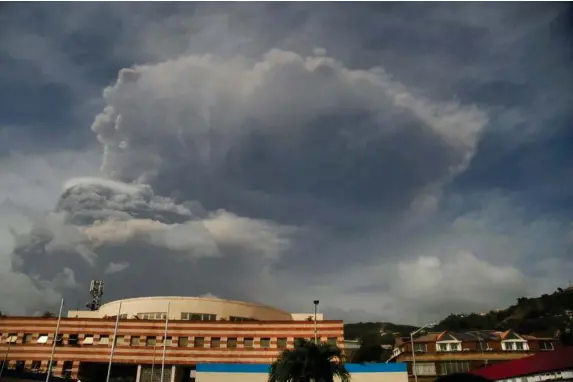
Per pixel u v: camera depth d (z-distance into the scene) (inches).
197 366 2464.3
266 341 2753.4
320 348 1444.4
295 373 1425.9
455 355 3006.9
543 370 1305.4
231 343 2758.4
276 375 1430.9
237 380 2427.4
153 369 2635.3
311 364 1423.5
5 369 2188.7
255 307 3097.9
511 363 1419.8
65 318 2822.3
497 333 3230.8
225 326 2792.8
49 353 2731.3
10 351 2736.2
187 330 2783.0
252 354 2709.2
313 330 2755.9
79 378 2696.9
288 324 2780.5
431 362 3021.7
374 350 4042.8
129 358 2716.5
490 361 2955.2
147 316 2984.7
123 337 2778.1
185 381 2819.9
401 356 3174.2
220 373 2444.6
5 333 2785.4
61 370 2691.9
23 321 2812.5
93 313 3253.0
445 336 3107.8
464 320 4389.8
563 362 1269.7
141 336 2775.6
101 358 2721.5
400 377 2378.2
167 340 2765.7
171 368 2721.5
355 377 2384.4
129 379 2775.6
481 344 3036.4
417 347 3125.0
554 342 3011.8
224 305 3021.7
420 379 2992.1
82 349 2741.1
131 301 3048.7
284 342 2738.7
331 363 1455.5
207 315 2979.8
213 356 2711.6
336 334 2738.7
